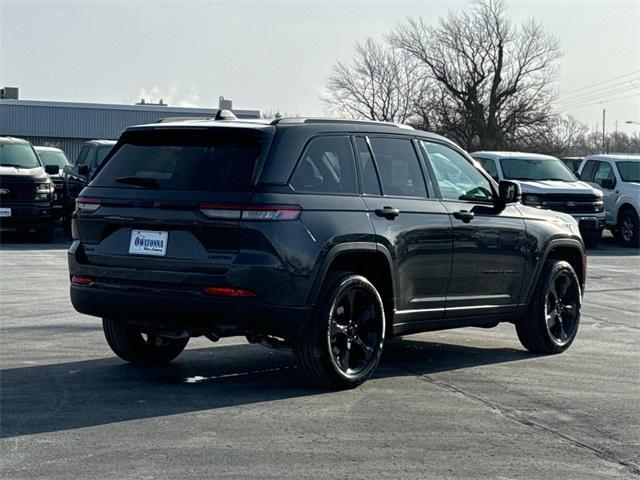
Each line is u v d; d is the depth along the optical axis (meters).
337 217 6.95
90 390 6.96
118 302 6.94
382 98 69.56
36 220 20.30
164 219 6.73
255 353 8.62
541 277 8.91
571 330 9.23
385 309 7.51
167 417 6.25
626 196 23.41
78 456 5.36
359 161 7.34
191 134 6.94
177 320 6.75
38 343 8.78
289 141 6.86
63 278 14.09
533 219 8.87
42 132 58.25
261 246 6.53
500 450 5.72
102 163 7.31
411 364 8.34
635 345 9.62
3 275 14.41
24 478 4.97
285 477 5.09
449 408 6.71
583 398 7.15
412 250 7.55
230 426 6.06
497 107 64.12
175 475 5.07
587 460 5.58
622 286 15.15
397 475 5.16
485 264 8.27
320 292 6.88
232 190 6.61
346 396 6.97
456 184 8.19
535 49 63.94
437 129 65.44
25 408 6.39
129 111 59.38
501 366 8.34
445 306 7.97
